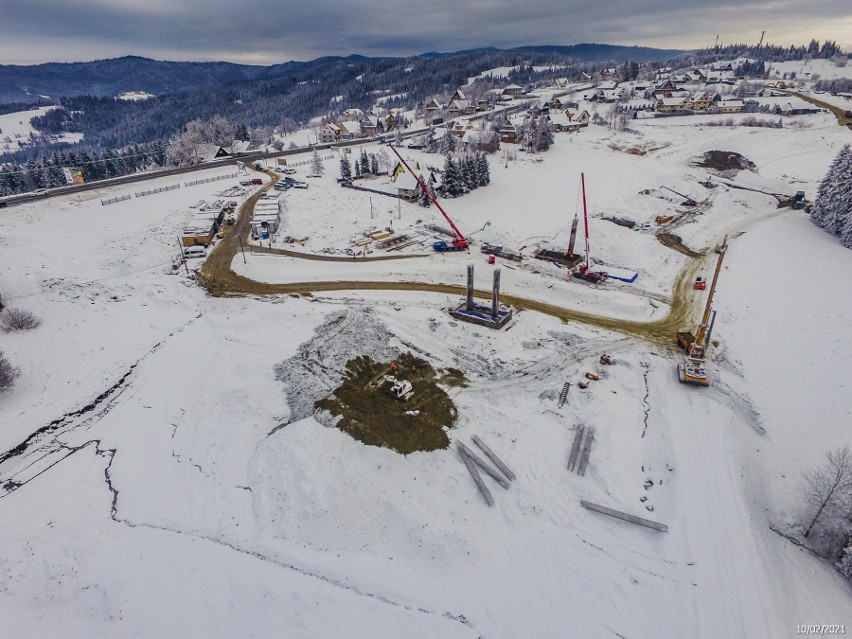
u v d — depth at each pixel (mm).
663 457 32875
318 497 27500
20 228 65312
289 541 26016
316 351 40375
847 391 39500
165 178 98500
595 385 38969
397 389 36000
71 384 37500
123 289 52062
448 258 62375
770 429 36250
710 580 25406
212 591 22938
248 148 130875
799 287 54219
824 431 35969
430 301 52750
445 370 40781
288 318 47281
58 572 23594
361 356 40281
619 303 51031
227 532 26625
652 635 23031
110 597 22438
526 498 29672
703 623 23484
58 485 29438
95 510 27781
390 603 23484
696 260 61406
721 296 52844
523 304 52312
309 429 31656
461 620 23188
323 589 23453
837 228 67875
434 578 25188
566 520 28641
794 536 28906
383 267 60312
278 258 61750
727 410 36812
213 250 64562
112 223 70562
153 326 45594
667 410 36781
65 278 52125
